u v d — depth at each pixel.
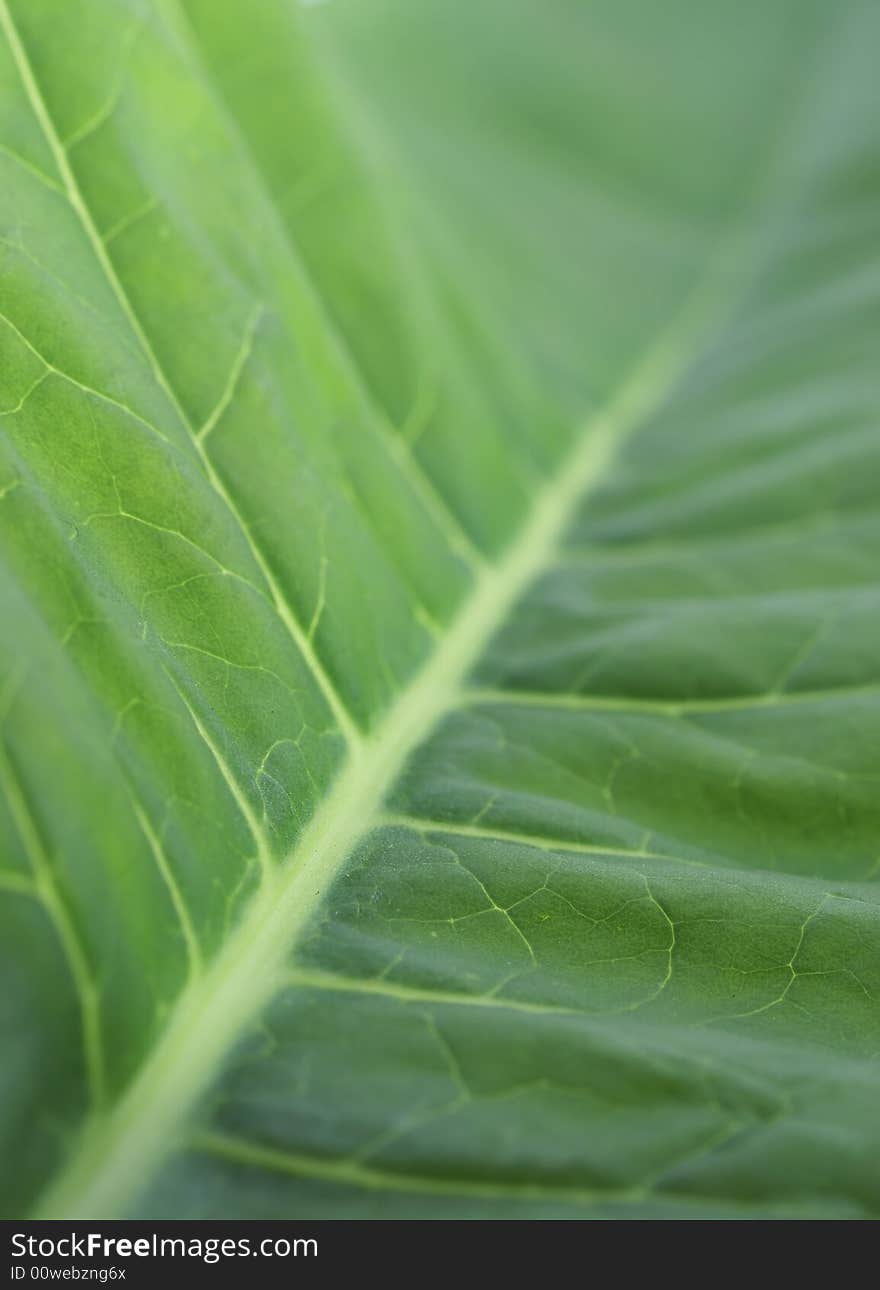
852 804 0.27
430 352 0.33
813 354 0.41
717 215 0.53
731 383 0.41
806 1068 0.23
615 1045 0.22
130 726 0.23
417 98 0.50
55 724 0.21
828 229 0.50
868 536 0.33
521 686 0.29
